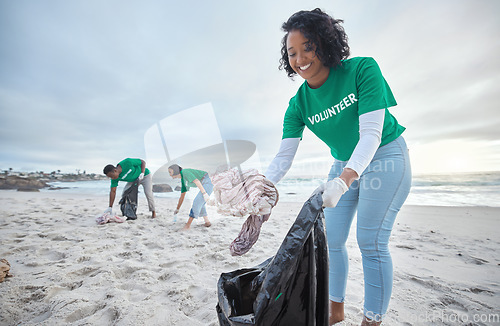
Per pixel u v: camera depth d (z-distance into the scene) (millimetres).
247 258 3285
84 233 4480
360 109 1351
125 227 4992
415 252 3492
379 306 1453
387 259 1456
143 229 4945
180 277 2658
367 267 1492
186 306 2088
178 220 5754
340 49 1370
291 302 1009
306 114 1706
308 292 1031
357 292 2369
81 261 3131
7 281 2480
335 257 1727
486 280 2580
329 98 1514
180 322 1847
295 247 1024
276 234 4562
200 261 3172
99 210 7078
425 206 7312
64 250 3498
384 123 1487
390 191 1446
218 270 2934
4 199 9180
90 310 2004
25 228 4809
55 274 2646
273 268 1025
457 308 2070
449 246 3721
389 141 1496
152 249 3711
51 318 1848
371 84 1321
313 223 1064
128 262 3025
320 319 1101
